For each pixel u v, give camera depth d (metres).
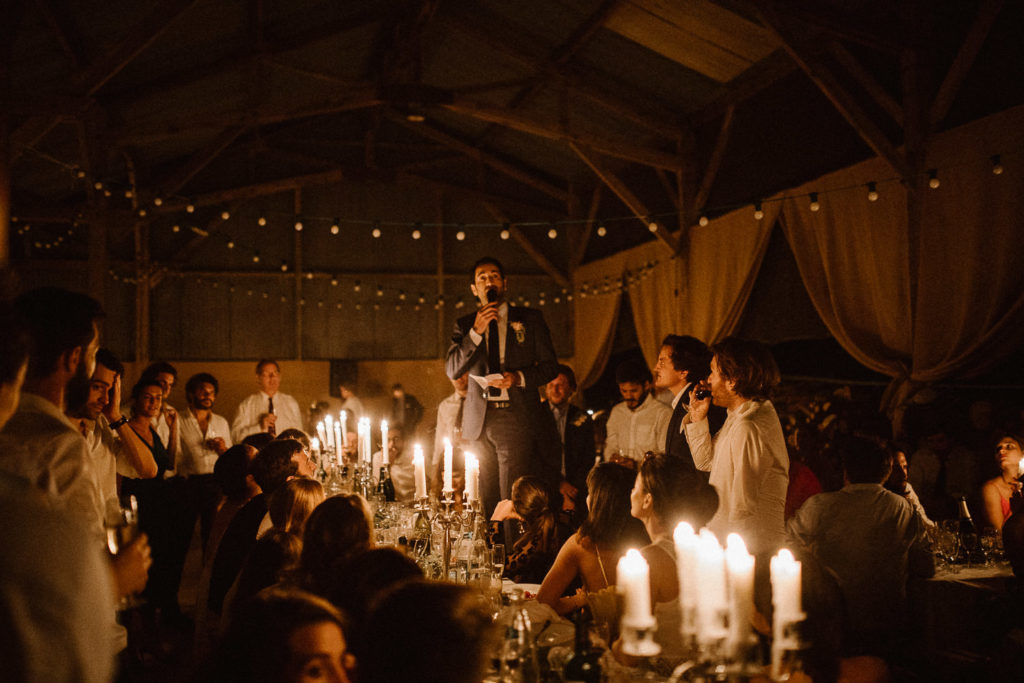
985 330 5.84
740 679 1.44
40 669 0.92
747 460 2.78
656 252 11.23
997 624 3.33
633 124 11.14
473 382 4.01
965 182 6.09
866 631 3.09
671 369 4.18
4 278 1.47
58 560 0.96
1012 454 4.41
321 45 10.76
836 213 7.54
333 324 13.98
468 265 14.42
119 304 12.98
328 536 2.34
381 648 1.17
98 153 8.52
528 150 13.59
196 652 3.23
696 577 1.59
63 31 7.36
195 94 10.65
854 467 3.74
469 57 11.14
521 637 1.96
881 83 7.06
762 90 8.91
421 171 14.28
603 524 2.87
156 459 5.05
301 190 13.93
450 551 2.97
